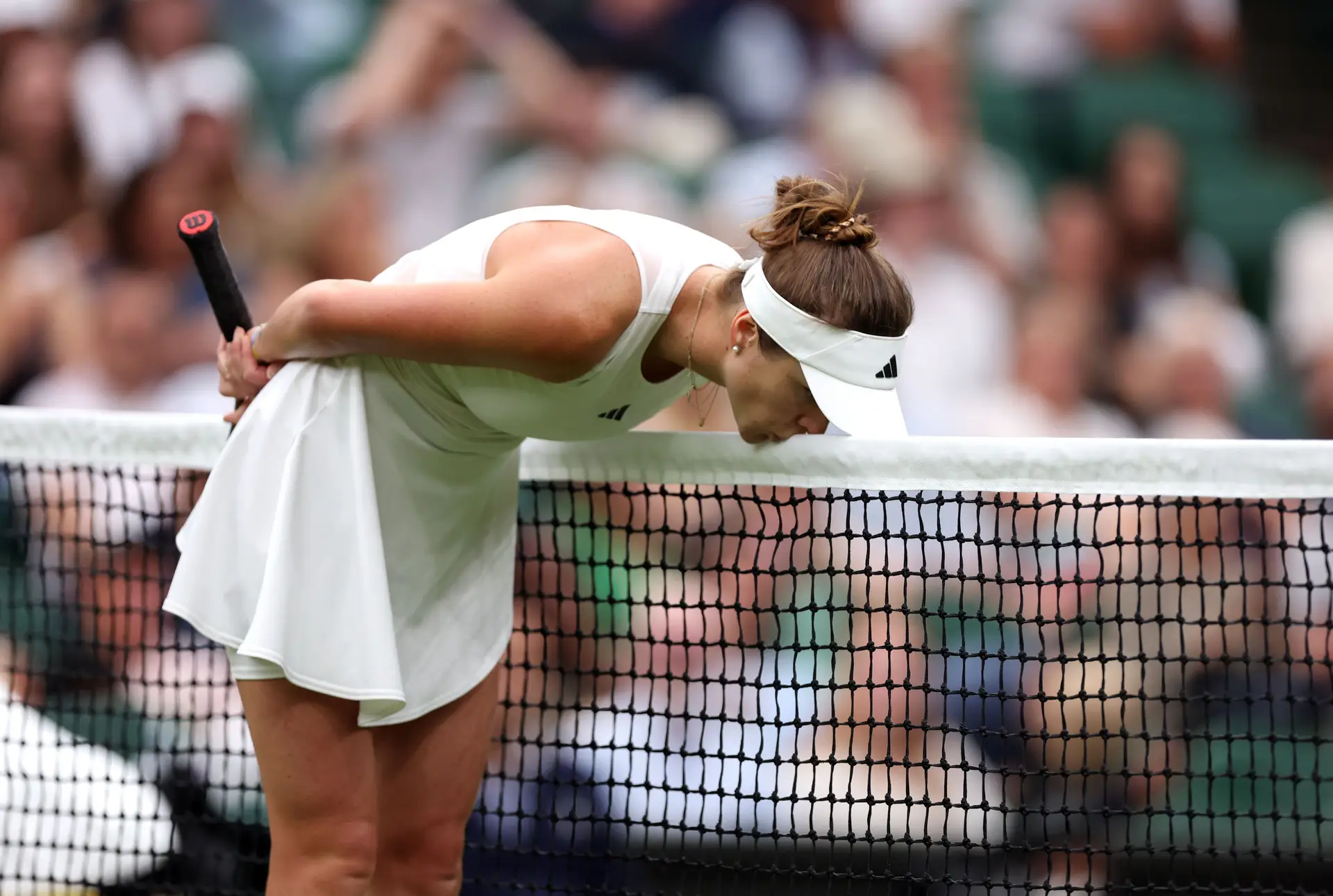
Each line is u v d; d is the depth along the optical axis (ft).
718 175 96.27
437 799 34.27
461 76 95.86
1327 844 64.44
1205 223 106.42
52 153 90.63
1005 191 102.47
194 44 94.53
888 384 32.27
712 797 61.26
